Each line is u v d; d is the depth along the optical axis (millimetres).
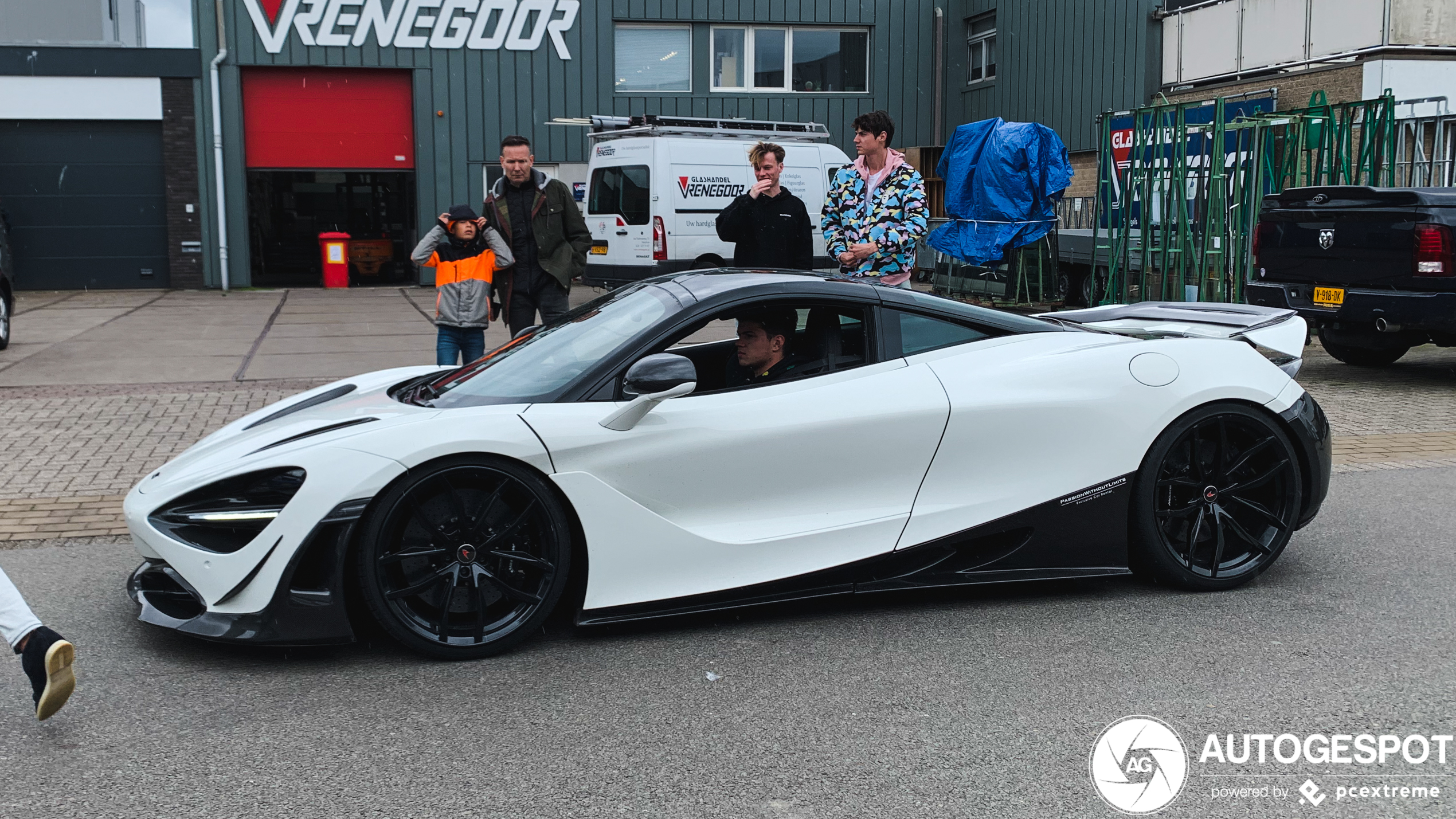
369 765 2902
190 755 2955
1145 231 13078
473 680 3471
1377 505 5625
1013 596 4289
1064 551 4137
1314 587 4359
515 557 3631
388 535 3488
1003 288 15453
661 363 3564
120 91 19141
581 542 3729
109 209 19500
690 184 14945
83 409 7879
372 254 20672
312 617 3463
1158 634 3854
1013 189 14062
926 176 21766
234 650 3717
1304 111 11922
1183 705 3277
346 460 3445
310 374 9602
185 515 3484
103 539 5055
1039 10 19922
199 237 19688
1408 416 7914
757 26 21203
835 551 3902
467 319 6707
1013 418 4016
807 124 15844
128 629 3916
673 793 2750
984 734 3084
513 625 3652
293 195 20234
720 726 3146
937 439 3963
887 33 21609
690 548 3764
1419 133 13445
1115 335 4406
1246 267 11945
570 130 20609
